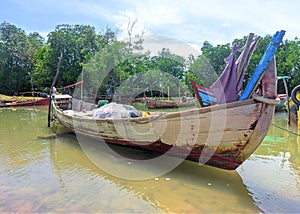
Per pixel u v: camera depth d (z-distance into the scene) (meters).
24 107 23.22
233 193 5.04
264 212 4.35
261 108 4.79
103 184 5.45
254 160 7.00
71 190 5.13
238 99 5.43
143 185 5.41
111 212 4.32
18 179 5.66
